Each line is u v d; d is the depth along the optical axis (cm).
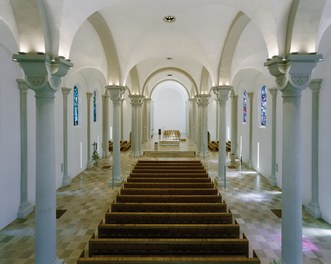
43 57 462
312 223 797
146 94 2661
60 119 1185
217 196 759
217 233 570
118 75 1135
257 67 1172
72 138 1338
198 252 513
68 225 782
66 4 482
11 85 781
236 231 569
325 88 796
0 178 732
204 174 1050
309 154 893
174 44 1179
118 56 1116
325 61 782
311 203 867
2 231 737
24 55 460
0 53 721
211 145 2347
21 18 457
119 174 1217
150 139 2894
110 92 1138
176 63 1792
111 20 944
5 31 624
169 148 2231
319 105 830
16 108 812
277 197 1041
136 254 512
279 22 487
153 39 1121
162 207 694
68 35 520
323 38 659
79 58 1071
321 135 823
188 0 658
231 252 514
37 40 468
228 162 1756
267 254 620
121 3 653
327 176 796
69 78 1270
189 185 904
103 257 477
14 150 804
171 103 3778
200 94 1856
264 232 736
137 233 573
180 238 568
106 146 1961
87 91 1584
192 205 692
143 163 1339
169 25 1006
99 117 1888
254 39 979
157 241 512
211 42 1063
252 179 1323
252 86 1557
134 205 693
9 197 781
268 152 1302
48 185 502
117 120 1188
